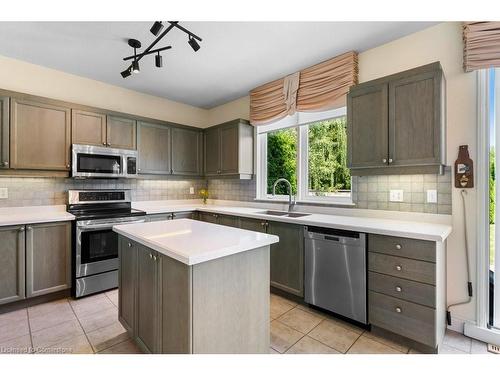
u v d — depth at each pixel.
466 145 2.05
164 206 3.91
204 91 3.80
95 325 2.15
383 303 1.95
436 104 1.93
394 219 2.42
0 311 2.35
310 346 1.88
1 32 2.31
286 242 2.61
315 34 2.35
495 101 1.97
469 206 2.04
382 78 2.19
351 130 2.39
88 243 2.75
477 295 2.00
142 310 1.66
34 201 2.94
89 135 3.06
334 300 2.22
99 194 3.32
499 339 1.88
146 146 3.60
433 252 1.73
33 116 2.69
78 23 2.18
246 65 2.96
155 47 2.55
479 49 1.93
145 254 1.63
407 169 2.10
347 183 2.94
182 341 1.30
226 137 3.88
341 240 2.18
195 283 1.28
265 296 1.62
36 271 2.50
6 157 2.53
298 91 3.12
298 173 3.35
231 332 1.43
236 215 3.17
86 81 3.32
